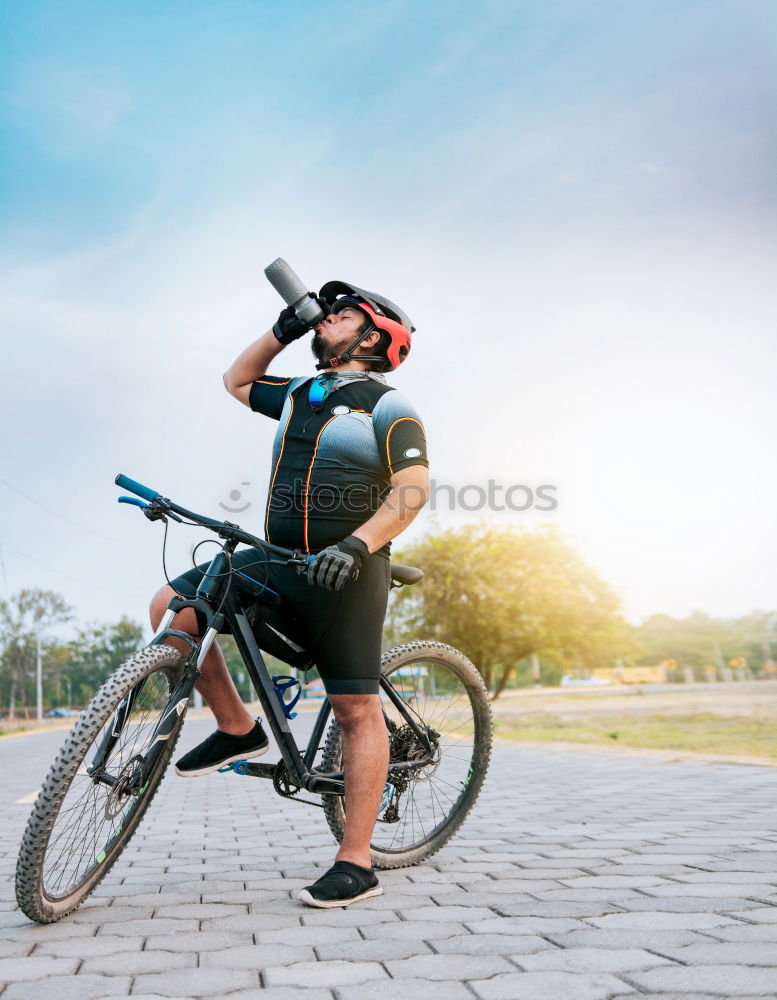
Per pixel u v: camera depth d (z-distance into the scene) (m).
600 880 2.57
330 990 1.59
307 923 2.13
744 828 3.66
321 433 2.60
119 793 2.32
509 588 24.94
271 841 3.79
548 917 2.12
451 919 2.13
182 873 2.96
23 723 58.97
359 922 2.12
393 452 2.55
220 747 2.60
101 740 2.21
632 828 3.76
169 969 1.76
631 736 11.87
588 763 8.00
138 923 2.18
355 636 2.52
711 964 1.69
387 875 2.80
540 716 20.69
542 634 24.81
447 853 3.21
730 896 2.29
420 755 3.04
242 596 2.55
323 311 2.76
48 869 2.14
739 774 6.34
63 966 1.80
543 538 25.89
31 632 68.06
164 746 2.45
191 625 2.54
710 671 68.44
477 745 3.24
